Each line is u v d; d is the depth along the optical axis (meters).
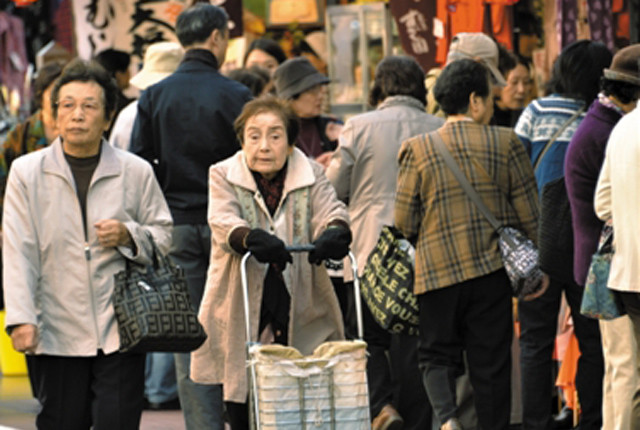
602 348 15.66
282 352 11.59
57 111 12.60
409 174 14.86
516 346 18.14
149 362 20.50
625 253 12.68
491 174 14.63
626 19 23.50
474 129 14.80
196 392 15.95
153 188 13.10
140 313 12.19
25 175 12.52
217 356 13.35
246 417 13.61
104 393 12.53
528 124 16.86
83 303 12.48
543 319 15.98
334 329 13.52
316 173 13.45
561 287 15.85
